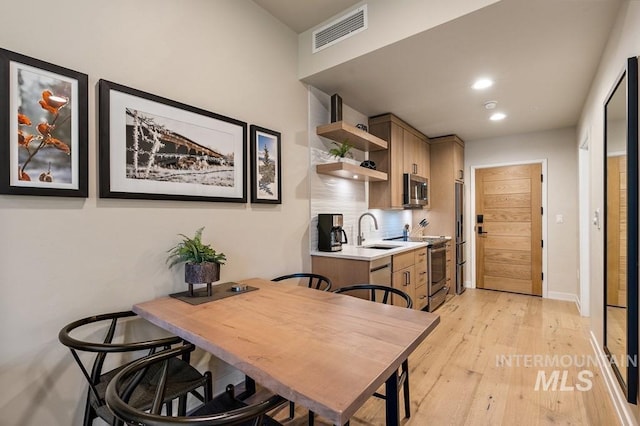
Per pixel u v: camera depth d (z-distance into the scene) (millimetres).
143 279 1662
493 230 4816
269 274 2420
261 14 2381
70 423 1396
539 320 3410
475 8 1812
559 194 4309
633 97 1519
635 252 1544
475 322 3361
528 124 4082
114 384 840
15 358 1259
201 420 723
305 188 2809
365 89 2949
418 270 3486
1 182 1209
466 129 4320
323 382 826
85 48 1465
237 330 1211
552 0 1710
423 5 2010
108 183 1511
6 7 1249
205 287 1923
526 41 2123
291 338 1127
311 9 2402
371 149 3611
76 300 1425
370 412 1881
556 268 4336
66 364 1387
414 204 4055
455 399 1978
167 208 1772
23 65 1271
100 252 1505
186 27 1883
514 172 4645
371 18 2260
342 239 3260
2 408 1229
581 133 3543
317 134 2932
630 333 1579
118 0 1586
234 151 2129
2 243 1230
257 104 2332
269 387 859
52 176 1343
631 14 1578
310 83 2820
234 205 2152
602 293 2234
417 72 2594
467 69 2523
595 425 1724
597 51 2230
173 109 1789
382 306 1523
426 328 1223
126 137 1582
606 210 2053
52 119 1347
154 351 1601
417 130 4328
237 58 2188
